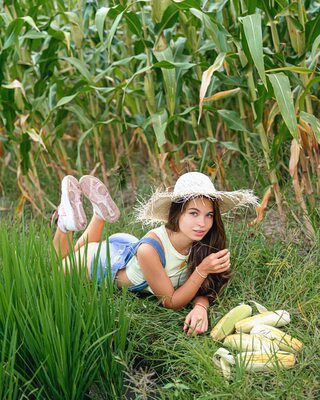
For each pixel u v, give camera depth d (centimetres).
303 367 229
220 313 271
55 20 447
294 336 249
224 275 282
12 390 212
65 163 452
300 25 325
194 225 266
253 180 396
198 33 415
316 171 368
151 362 251
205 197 268
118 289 296
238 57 326
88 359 223
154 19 343
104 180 438
